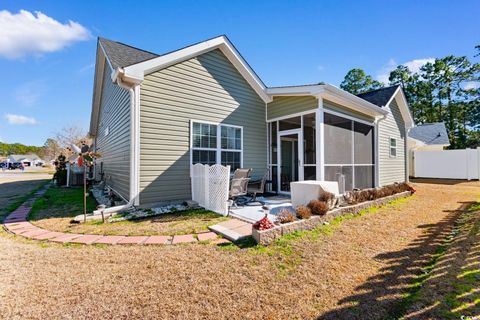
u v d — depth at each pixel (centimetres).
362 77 2778
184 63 620
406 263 282
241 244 337
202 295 216
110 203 609
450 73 2322
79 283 236
